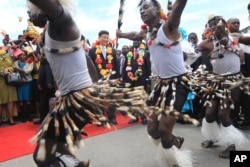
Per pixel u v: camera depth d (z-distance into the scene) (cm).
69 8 207
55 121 209
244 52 469
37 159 209
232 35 362
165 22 277
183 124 514
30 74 605
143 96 231
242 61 457
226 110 338
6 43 603
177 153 286
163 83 293
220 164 329
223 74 346
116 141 432
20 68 593
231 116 477
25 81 597
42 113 571
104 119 214
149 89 566
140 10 290
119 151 387
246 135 439
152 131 294
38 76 566
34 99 616
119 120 571
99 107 216
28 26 274
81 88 215
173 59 285
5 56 584
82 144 214
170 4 290
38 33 274
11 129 551
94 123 212
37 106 622
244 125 488
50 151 213
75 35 207
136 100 222
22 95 605
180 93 285
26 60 598
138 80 561
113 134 471
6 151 413
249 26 473
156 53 291
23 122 609
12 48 598
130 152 381
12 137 491
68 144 200
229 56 344
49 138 214
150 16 285
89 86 220
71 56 210
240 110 521
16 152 407
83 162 227
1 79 580
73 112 213
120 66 593
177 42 282
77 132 207
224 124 343
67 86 215
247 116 481
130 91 225
